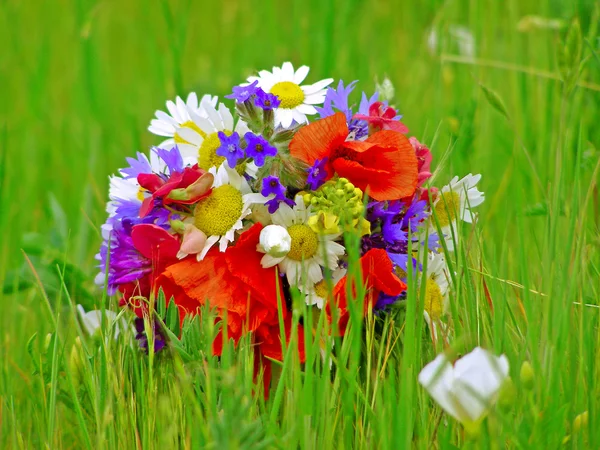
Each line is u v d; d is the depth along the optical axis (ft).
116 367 3.55
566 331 3.43
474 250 3.74
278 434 3.39
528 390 3.34
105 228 3.71
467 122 4.01
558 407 3.41
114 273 3.64
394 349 3.59
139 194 3.67
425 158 3.68
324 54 4.61
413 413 3.42
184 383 3.35
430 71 4.64
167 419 3.47
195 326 3.45
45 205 4.49
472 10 4.57
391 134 3.62
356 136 3.67
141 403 3.52
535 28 4.43
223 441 3.23
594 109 4.10
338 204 3.51
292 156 3.57
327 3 4.64
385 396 3.44
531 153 4.22
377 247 3.59
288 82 3.69
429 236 3.63
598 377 3.49
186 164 3.67
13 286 3.95
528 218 4.00
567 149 3.82
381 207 3.59
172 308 3.53
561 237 3.69
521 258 3.57
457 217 3.58
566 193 3.90
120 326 3.58
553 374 3.41
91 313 3.71
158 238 3.59
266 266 3.56
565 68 3.63
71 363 3.55
